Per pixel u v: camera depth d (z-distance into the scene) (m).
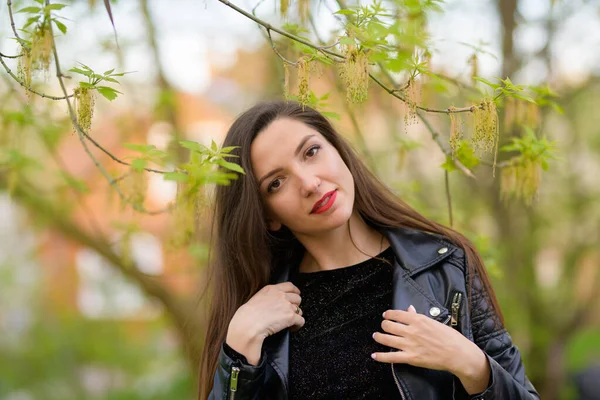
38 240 7.64
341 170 1.79
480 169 5.54
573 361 6.87
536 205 5.63
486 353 1.73
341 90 2.80
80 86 1.67
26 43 1.67
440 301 1.76
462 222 3.23
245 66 5.62
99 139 5.17
